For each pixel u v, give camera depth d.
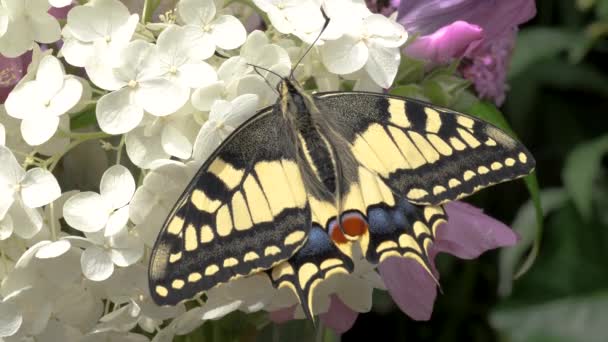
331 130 0.36
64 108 0.35
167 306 0.35
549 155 0.75
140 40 0.35
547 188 0.75
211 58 0.36
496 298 0.73
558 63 0.73
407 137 0.36
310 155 0.36
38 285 0.35
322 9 0.36
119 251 0.35
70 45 0.35
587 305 0.70
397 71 0.38
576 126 0.75
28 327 0.35
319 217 0.35
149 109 0.35
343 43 0.36
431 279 0.38
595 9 0.73
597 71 0.73
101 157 0.37
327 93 0.36
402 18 0.39
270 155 0.36
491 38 0.40
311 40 0.36
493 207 0.74
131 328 0.36
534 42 0.70
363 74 0.37
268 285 0.36
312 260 0.35
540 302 0.71
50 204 0.35
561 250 0.72
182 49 0.35
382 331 0.73
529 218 0.65
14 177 0.35
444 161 0.36
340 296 0.38
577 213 0.72
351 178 0.36
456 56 0.39
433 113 0.36
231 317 0.38
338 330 0.39
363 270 0.37
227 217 0.35
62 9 0.37
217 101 0.35
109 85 0.35
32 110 0.35
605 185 0.73
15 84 0.36
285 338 0.39
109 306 0.37
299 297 0.35
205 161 0.35
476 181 0.35
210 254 0.34
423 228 0.35
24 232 0.35
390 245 0.35
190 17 0.35
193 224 0.34
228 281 0.34
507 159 0.35
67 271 0.35
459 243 0.39
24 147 0.36
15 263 0.35
